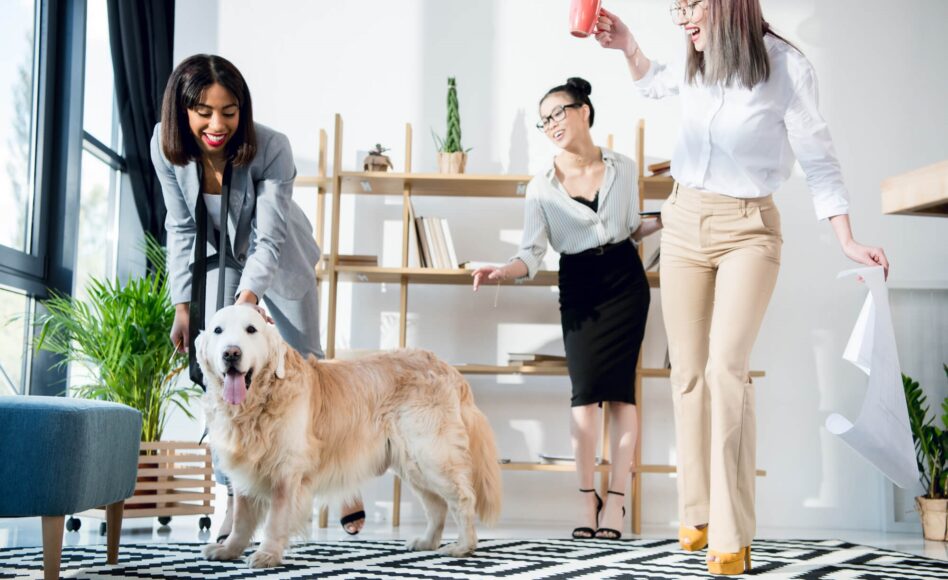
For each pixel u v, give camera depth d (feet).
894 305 13.50
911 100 13.57
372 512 12.99
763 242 7.20
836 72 13.64
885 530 12.83
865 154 13.52
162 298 11.34
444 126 13.70
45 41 12.09
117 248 14.32
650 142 13.64
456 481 8.39
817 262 13.33
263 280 8.13
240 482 7.52
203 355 7.42
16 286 11.33
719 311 7.21
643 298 11.16
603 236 11.09
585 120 11.29
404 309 12.75
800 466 13.08
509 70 13.78
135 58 13.41
